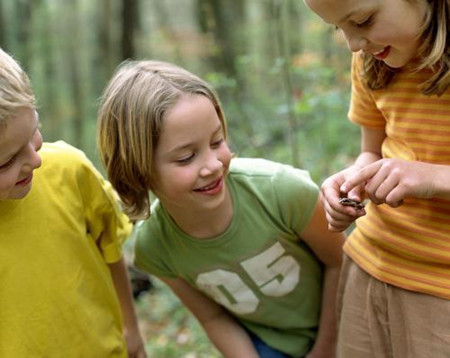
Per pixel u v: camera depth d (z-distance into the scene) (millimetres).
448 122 1586
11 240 1764
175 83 1799
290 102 4637
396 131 1706
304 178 2020
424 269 1691
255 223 2008
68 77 15305
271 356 2236
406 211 1719
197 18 11930
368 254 1837
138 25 11938
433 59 1494
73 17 15664
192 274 2107
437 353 1664
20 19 13883
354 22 1492
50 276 1806
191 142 1774
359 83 1852
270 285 2098
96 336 1892
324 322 2203
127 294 2166
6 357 1779
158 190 1906
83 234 1890
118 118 1845
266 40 11039
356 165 1882
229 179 2014
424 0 1476
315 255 2160
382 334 1827
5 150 1517
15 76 1518
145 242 2123
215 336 2277
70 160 1880
